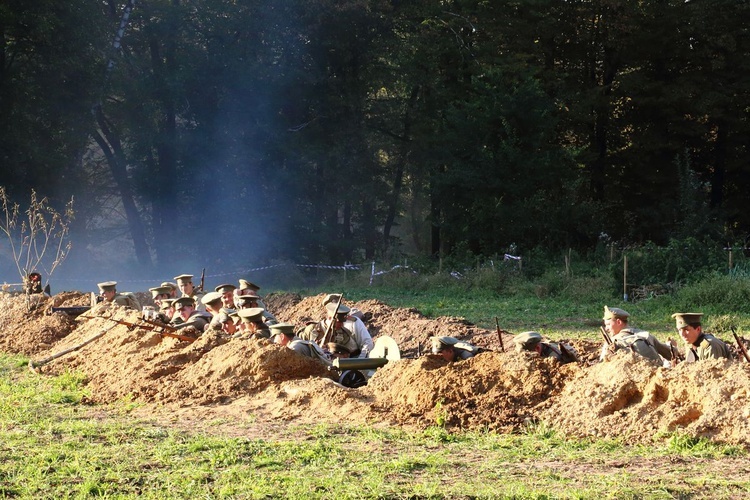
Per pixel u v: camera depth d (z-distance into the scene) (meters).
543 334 19.97
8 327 19.86
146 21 44.44
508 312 25.67
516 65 44.94
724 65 47.09
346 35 44.34
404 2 47.41
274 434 9.88
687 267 29.00
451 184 41.22
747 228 50.00
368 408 10.47
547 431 9.34
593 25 48.22
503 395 10.08
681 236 39.38
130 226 46.03
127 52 45.81
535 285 30.78
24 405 12.09
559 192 41.72
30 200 37.69
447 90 46.50
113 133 45.28
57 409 11.91
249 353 12.34
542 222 39.44
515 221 39.53
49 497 7.84
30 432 10.36
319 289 35.75
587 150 48.94
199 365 12.77
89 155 47.41
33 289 22.11
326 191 45.91
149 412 11.51
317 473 8.27
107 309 18.25
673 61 48.50
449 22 46.31
